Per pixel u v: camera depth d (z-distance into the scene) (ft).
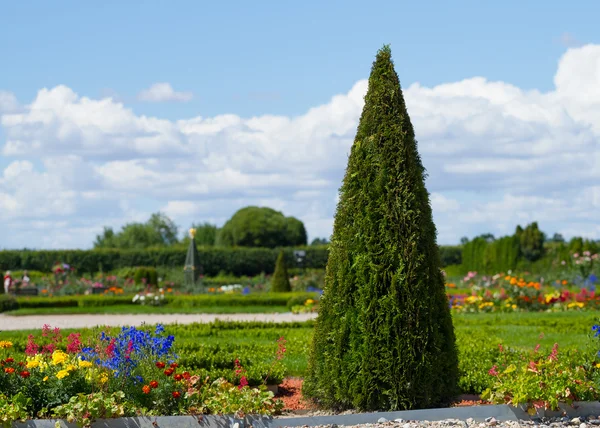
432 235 24.82
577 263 85.40
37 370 23.81
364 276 24.27
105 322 62.49
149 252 135.74
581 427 22.29
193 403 23.35
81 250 133.39
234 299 82.64
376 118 25.04
